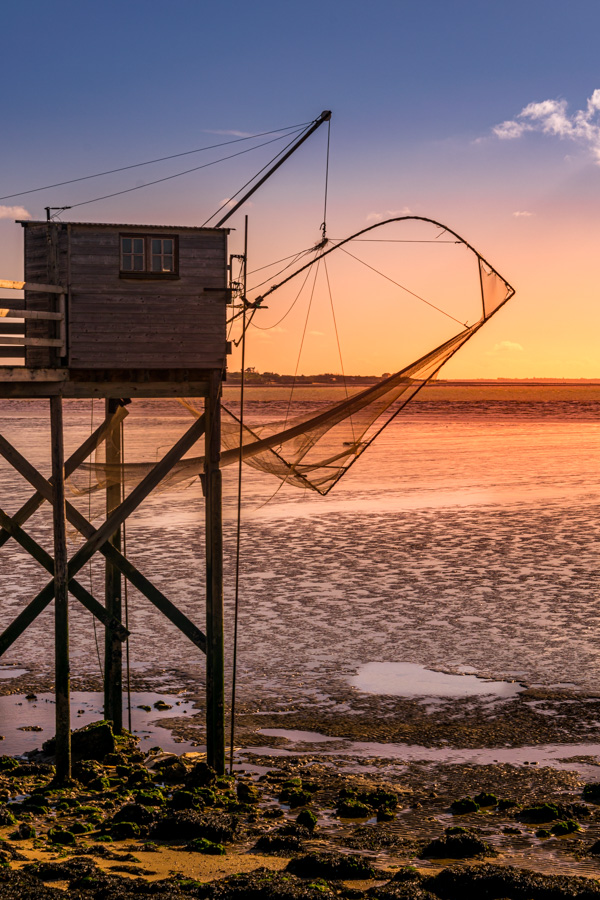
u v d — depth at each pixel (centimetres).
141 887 941
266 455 1572
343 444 1574
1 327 1380
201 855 1097
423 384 1562
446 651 2109
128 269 1367
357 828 1232
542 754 1567
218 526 1421
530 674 1966
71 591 1466
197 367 1401
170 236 1384
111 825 1190
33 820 1213
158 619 2372
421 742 1620
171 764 1496
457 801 1327
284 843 1141
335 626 2288
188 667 2038
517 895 956
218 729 1445
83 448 1554
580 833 1219
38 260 1362
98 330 1353
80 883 953
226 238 1409
